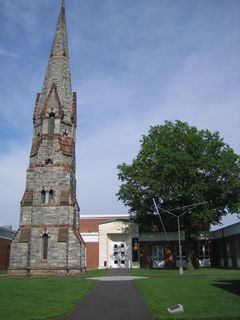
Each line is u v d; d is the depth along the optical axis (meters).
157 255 60.09
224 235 58.19
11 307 17.03
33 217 42.94
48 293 22.00
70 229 42.28
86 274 40.97
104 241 61.94
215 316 14.70
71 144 46.69
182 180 49.56
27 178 44.62
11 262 41.53
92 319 14.95
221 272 41.75
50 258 41.41
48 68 50.22
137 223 58.88
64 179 44.31
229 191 49.66
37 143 45.94
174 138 50.88
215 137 51.81
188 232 52.25
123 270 49.09
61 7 54.00
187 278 32.00
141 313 16.16
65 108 48.16
